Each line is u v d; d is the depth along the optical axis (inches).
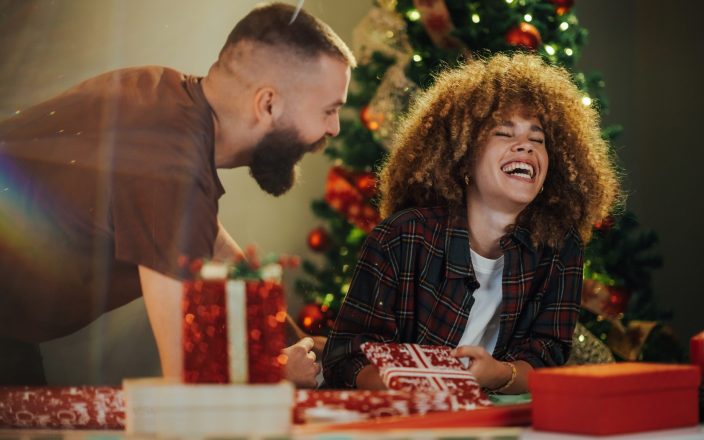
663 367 51.5
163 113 83.5
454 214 77.4
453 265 75.8
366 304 75.2
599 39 170.9
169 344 81.0
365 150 112.2
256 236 119.3
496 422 51.0
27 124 80.4
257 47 88.4
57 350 81.7
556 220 79.7
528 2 112.8
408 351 61.4
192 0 85.8
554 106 80.8
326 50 92.2
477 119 78.6
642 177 169.9
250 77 88.0
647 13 171.6
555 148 81.5
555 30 114.8
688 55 169.3
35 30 80.7
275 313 43.2
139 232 81.5
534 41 107.3
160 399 40.8
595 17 170.9
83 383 82.5
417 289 76.0
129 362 84.0
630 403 48.6
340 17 125.6
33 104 80.7
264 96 89.0
